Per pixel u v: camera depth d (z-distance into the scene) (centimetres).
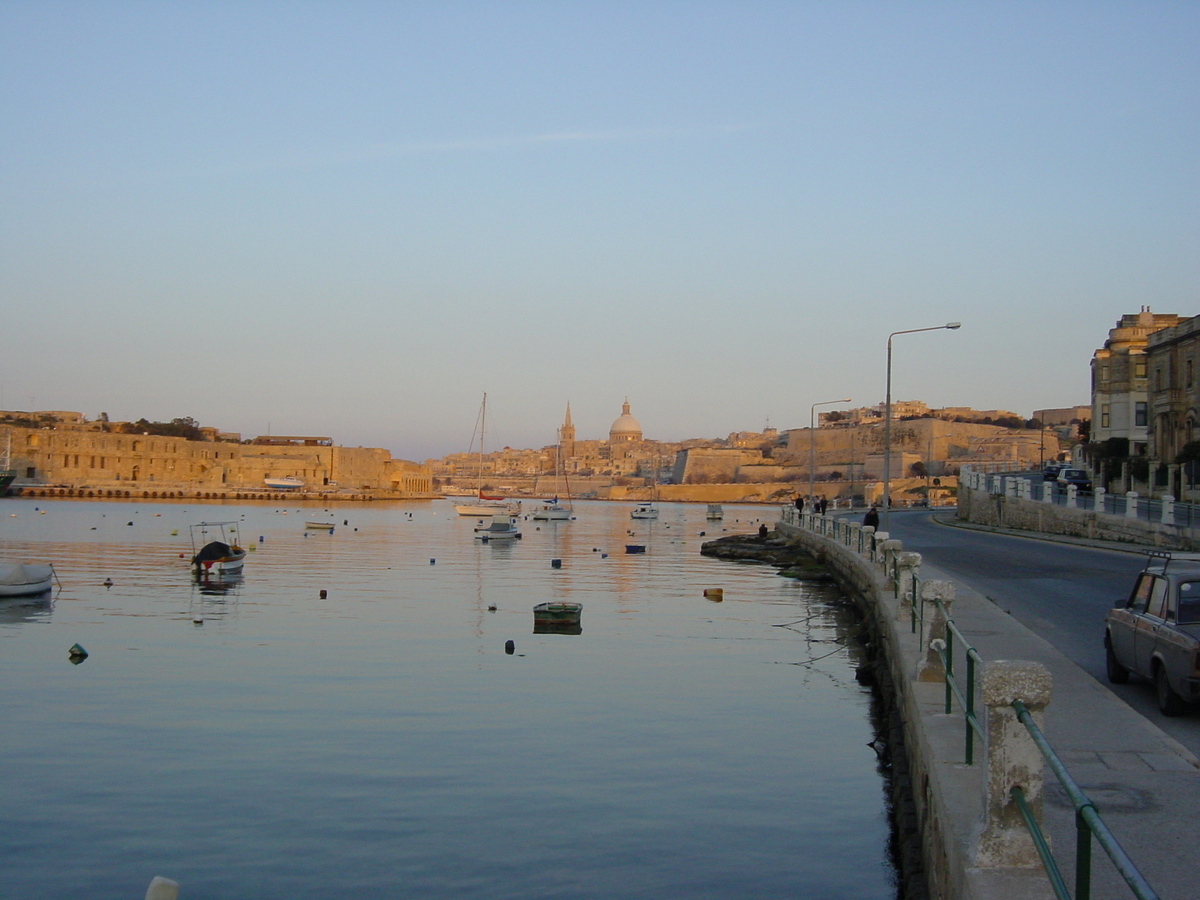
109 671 2766
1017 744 748
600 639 3347
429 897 1333
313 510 16862
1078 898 571
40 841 1520
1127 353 8169
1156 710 1432
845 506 14075
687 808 1650
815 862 1434
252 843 1505
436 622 3762
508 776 1808
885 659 2345
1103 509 5116
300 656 3005
